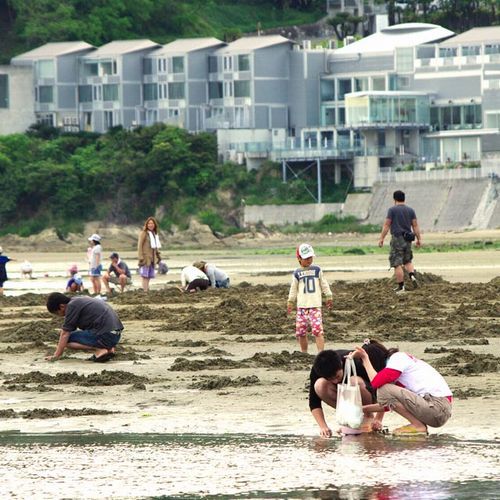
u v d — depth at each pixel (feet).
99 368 241.35
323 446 164.96
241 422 182.19
